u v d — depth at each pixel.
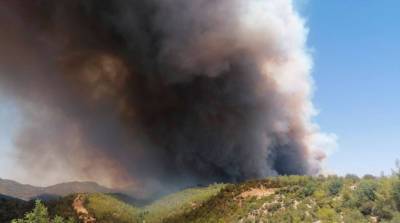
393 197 46.50
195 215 78.31
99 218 102.25
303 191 61.78
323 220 48.00
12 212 103.75
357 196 50.19
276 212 57.41
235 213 65.06
